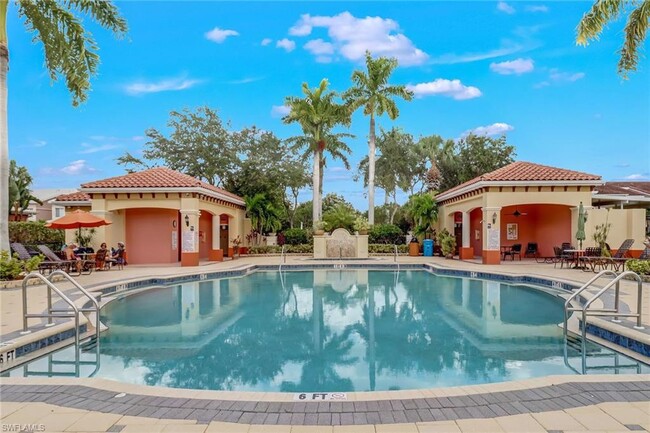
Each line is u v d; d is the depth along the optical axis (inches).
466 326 343.0
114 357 263.9
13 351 240.1
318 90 1192.2
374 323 355.3
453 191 966.4
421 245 1099.9
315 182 1226.6
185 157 1269.7
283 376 229.9
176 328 340.2
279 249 1144.8
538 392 169.2
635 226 768.9
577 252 683.4
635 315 270.8
